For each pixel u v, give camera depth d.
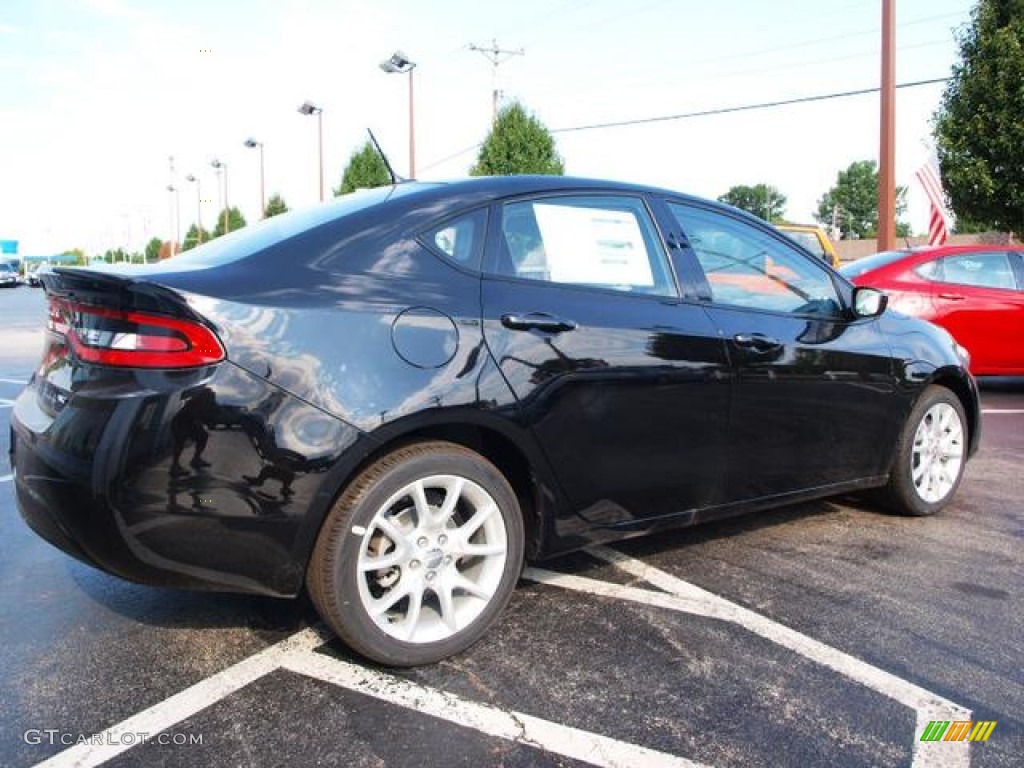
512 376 2.78
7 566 3.64
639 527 3.21
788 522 4.30
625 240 3.26
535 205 3.09
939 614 3.17
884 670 2.74
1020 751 2.31
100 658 2.80
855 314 3.96
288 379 2.42
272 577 2.48
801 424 3.66
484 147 27.19
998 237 30.16
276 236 2.79
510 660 2.79
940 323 7.80
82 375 2.46
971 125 15.15
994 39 14.80
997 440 6.28
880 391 4.01
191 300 2.36
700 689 2.62
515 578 2.89
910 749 2.32
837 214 85.62
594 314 3.03
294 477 2.42
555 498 2.95
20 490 2.66
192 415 2.33
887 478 4.20
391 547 2.70
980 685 2.66
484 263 2.89
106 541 2.36
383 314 2.60
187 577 2.42
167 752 2.27
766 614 3.16
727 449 3.40
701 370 3.26
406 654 2.66
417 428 2.61
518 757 2.26
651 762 2.24
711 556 3.79
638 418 3.10
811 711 2.50
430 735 2.36
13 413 2.89
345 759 2.25
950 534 4.11
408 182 3.29
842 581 3.49
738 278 3.58
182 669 2.72
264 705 2.50
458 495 2.75
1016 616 3.16
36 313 23.86
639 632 3.00
